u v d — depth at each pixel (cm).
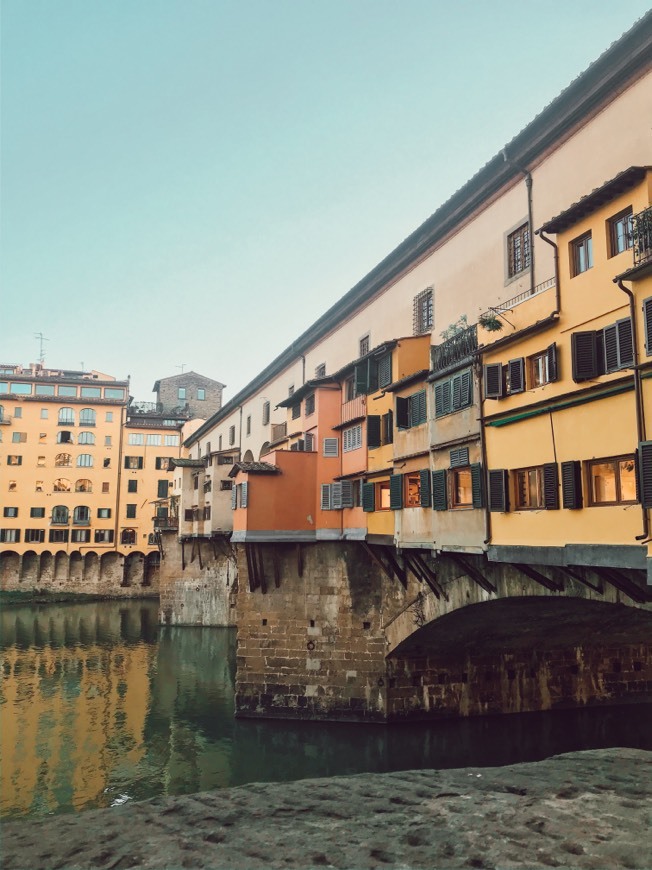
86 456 7669
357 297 2788
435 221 2175
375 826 512
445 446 1758
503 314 1557
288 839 488
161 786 2108
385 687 2452
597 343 1234
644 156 1378
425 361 2156
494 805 553
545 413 1369
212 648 4528
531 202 1733
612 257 1219
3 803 2006
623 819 518
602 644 2730
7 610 6494
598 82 1488
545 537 1353
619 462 1189
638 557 1109
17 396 7538
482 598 1822
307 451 2720
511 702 2591
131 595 7550
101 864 452
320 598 2583
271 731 2491
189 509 5397
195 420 7675
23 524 7394
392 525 2138
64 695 3266
